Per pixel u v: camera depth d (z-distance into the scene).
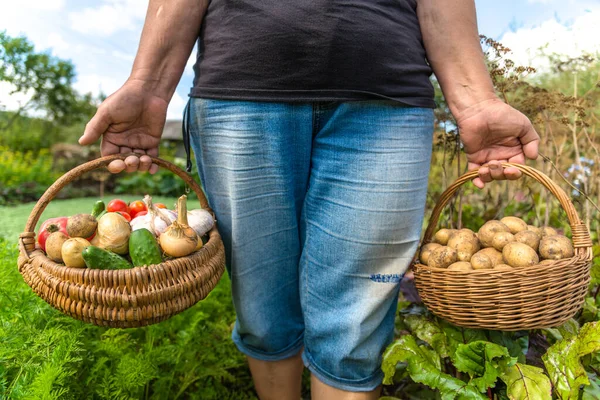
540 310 1.13
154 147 1.36
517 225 1.38
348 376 1.29
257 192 1.25
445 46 1.27
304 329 1.44
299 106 1.20
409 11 1.25
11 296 1.39
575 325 1.41
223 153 1.25
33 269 1.15
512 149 1.31
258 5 1.16
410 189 1.20
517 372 1.21
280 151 1.22
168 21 1.26
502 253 1.26
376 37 1.14
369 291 1.25
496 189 2.65
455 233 1.39
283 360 1.46
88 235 1.21
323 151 1.25
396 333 1.72
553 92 1.87
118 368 1.32
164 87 1.30
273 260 1.33
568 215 1.22
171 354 1.56
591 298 1.61
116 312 1.06
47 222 1.28
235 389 1.82
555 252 1.20
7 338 1.21
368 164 1.19
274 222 1.29
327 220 1.25
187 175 1.38
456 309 1.19
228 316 1.98
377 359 1.31
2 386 1.10
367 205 1.19
